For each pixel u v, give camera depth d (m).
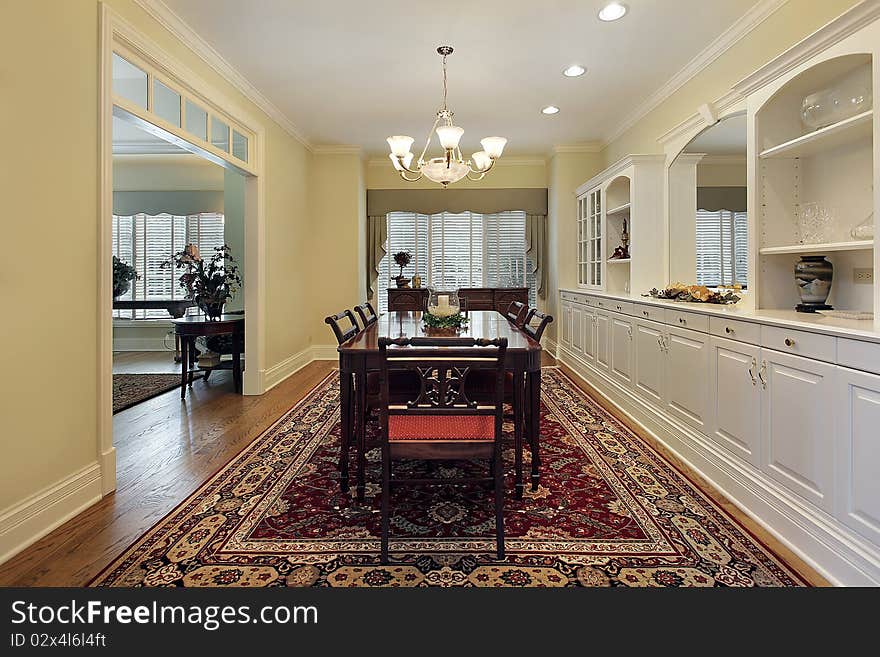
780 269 2.75
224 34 3.40
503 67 3.94
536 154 6.82
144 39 2.83
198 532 2.13
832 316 2.22
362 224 6.78
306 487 2.60
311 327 6.50
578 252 6.20
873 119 1.95
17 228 1.99
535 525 2.19
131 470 2.83
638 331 3.70
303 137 5.93
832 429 1.79
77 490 2.30
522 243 7.34
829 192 2.57
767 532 2.12
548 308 7.09
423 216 7.38
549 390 4.77
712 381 2.64
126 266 7.36
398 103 4.76
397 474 2.77
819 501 1.86
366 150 6.62
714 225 3.63
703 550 1.98
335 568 1.87
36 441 2.08
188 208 7.64
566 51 3.65
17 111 1.98
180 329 4.53
